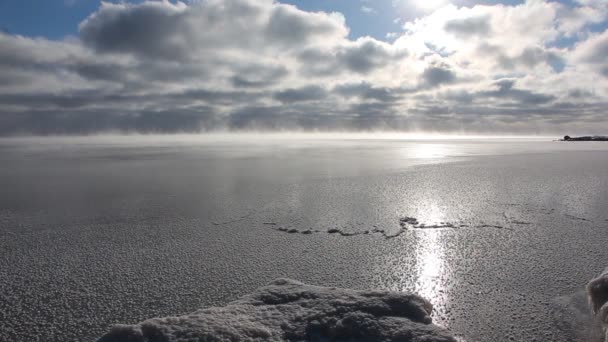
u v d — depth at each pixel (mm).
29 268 4168
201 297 3455
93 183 10438
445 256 4461
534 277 3787
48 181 10891
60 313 3182
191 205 7387
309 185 9836
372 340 2518
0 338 2818
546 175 11297
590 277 3740
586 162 15438
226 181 10711
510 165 14531
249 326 2604
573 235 5172
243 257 4480
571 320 2957
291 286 3285
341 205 7281
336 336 2580
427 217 6281
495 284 3652
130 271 4070
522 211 6625
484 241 4996
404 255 4516
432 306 3193
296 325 2688
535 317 3027
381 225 5828
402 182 10188
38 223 6078
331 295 3055
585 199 7566
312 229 5652
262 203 7523
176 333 2439
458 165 14812
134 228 5758
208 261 4355
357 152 25594
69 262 4352
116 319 3082
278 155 22766
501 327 2893
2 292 3572
